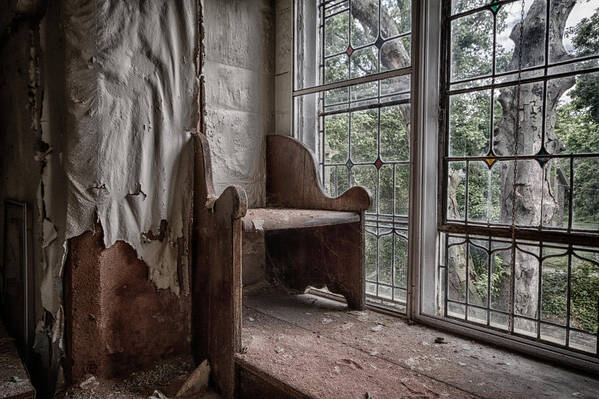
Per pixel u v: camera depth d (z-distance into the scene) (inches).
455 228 79.4
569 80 65.3
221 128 103.0
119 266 73.0
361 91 96.5
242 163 107.4
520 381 59.8
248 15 107.6
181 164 78.7
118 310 73.2
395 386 57.6
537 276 69.8
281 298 102.9
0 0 78.0
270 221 73.5
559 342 67.7
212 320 73.1
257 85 110.3
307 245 103.7
